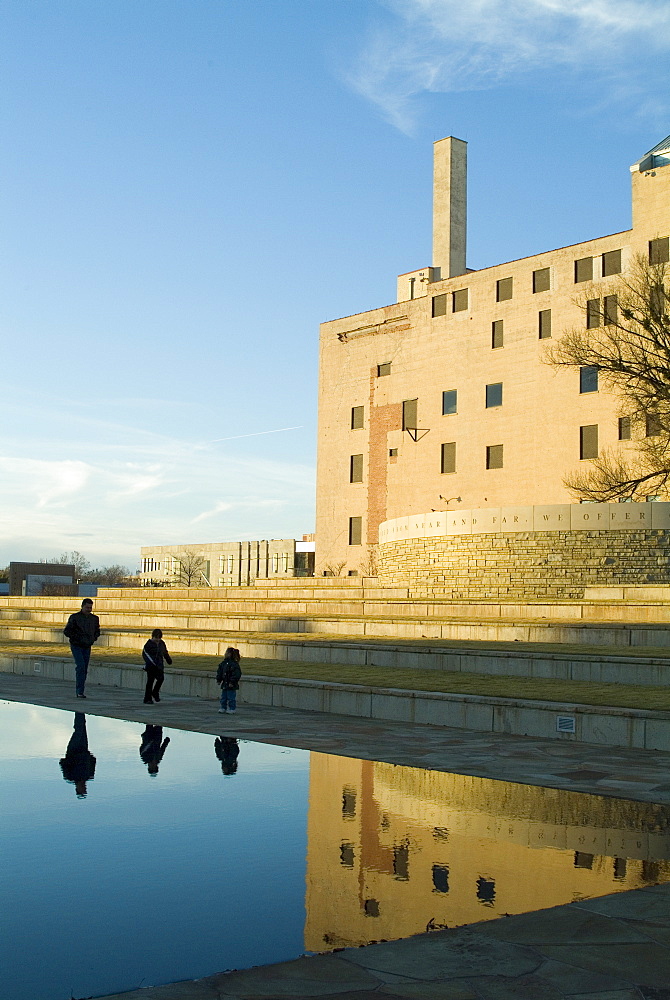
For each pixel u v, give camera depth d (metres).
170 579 115.06
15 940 5.55
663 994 4.82
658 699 15.16
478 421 55.97
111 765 11.70
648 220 48.88
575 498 50.56
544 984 4.93
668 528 35.28
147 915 6.00
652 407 40.41
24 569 103.69
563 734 14.44
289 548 99.44
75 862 7.24
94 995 4.70
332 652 23.84
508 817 8.97
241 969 5.08
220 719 16.72
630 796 10.05
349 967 5.13
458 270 63.34
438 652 21.48
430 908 6.18
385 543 45.31
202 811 9.08
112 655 27.62
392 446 61.16
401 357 61.25
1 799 9.61
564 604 29.34
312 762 12.05
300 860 7.33
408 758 12.47
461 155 64.38
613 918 6.00
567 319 52.00
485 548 38.62
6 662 29.20
